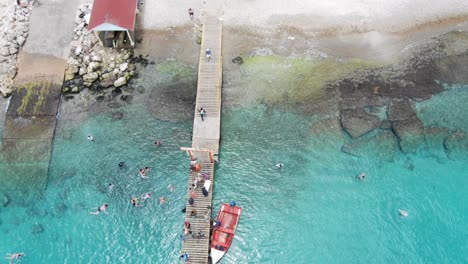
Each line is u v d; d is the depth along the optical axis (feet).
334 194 113.50
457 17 136.67
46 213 112.16
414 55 130.72
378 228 108.88
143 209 112.27
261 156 118.62
